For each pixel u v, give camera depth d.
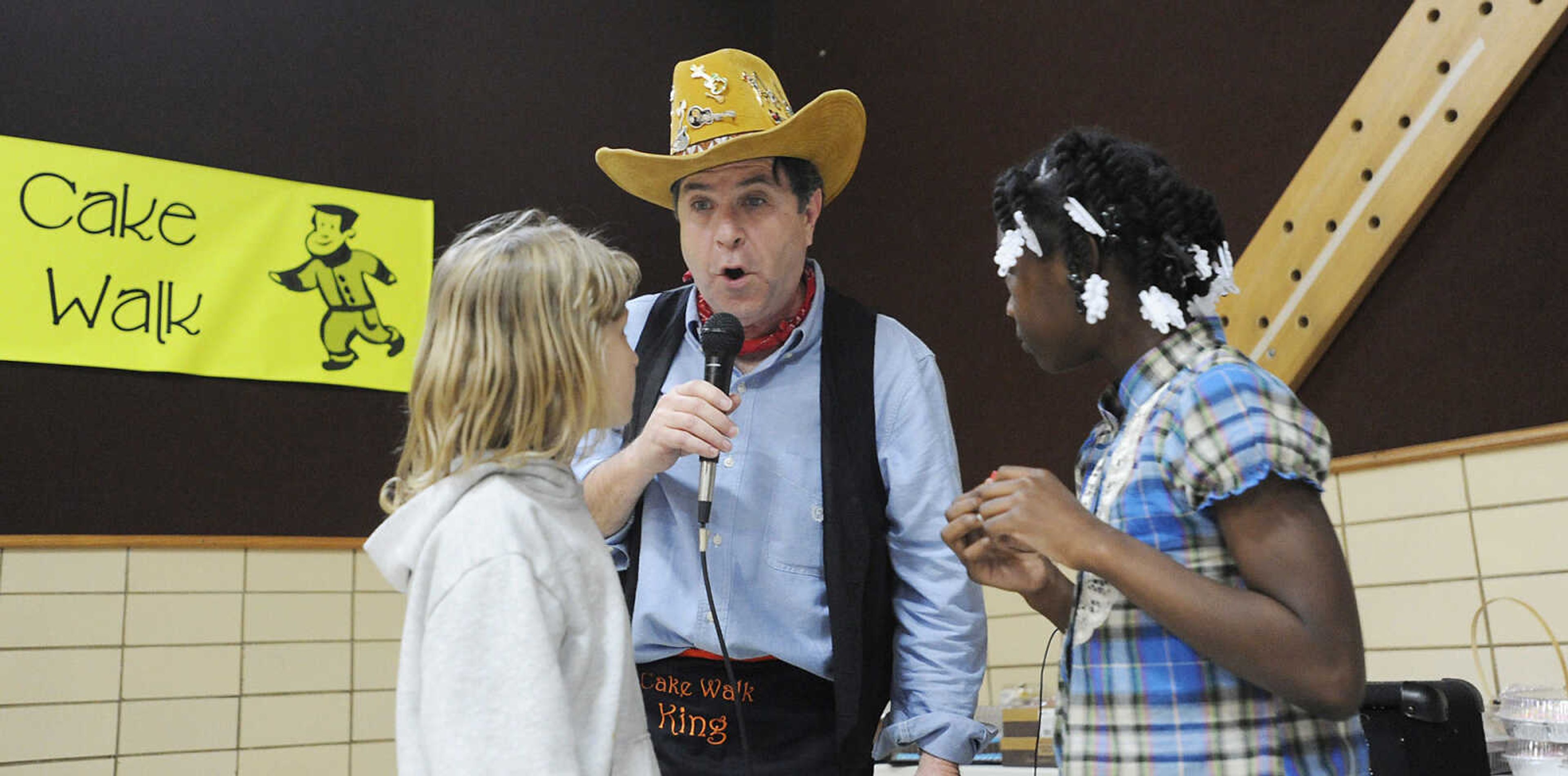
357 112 4.02
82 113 3.62
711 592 1.64
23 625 3.36
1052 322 1.24
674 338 1.88
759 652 1.67
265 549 3.70
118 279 3.60
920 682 1.70
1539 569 2.51
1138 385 1.19
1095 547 1.07
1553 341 2.54
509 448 1.20
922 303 3.96
